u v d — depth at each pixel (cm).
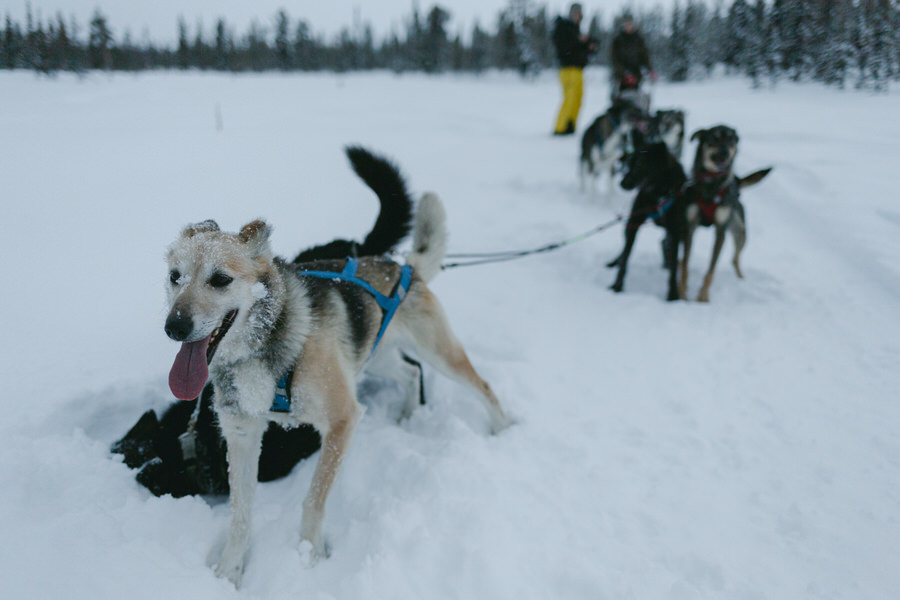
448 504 230
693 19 3459
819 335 383
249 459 220
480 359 370
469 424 311
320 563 210
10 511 201
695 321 419
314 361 217
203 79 3081
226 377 210
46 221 465
